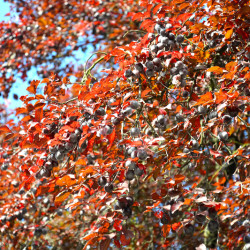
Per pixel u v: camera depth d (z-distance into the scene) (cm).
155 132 300
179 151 324
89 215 541
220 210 332
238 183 281
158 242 522
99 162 271
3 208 430
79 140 267
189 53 313
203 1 330
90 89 298
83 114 277
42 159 290
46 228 473
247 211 317
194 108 311
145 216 513
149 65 287
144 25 308
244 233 274
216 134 322
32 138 281
